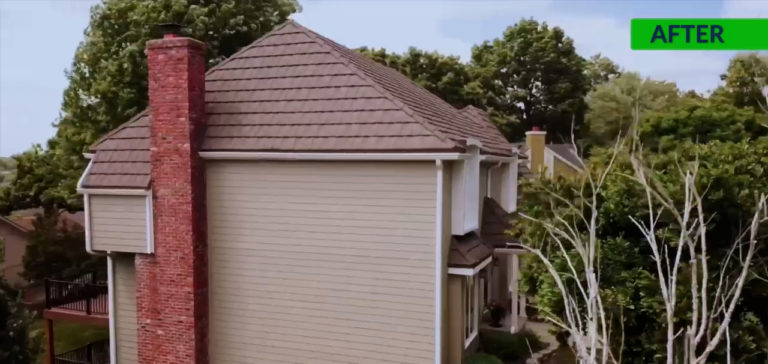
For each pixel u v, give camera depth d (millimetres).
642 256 8297
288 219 11195
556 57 47750
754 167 8133
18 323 10641
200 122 11641
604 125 35594
